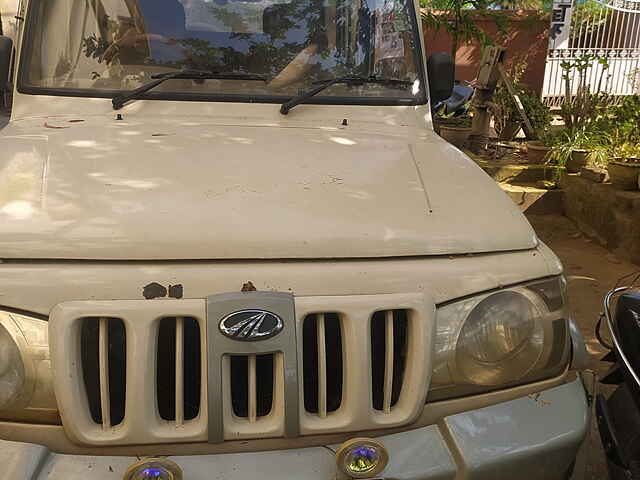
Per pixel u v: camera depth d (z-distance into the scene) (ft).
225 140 7.41
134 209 5.81
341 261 5.71
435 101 9.99
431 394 5.79
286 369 5.28
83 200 5.90
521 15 37.91
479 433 5.67
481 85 22.93
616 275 16.61
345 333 5.47
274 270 5.54
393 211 6.20
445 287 5.78
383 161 7.17
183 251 5.51
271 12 8.98
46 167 6.43
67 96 8.46
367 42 9.26
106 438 5.21
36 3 8.75
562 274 6.32
